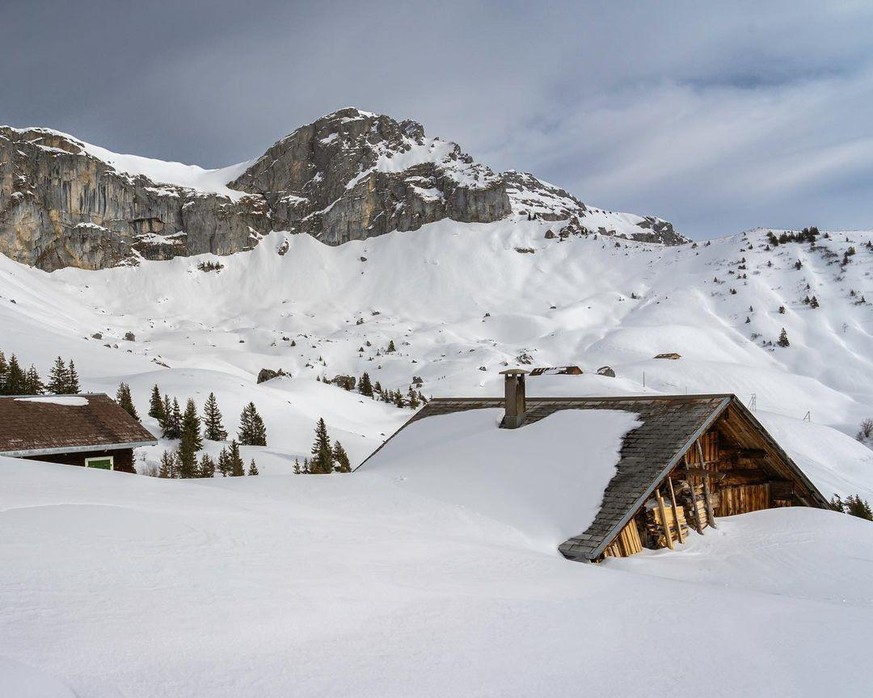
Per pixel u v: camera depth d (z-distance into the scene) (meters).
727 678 5.77
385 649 5.86
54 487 12.49
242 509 12.76
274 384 123.50
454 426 22.75
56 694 4.16
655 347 187.00
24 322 144.25
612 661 6.05
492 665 5.70
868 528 16.48
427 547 11.21
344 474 19.38
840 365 174.38
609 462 16.38
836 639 7.09
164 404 86.69
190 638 5.51
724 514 18.67
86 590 6.41
